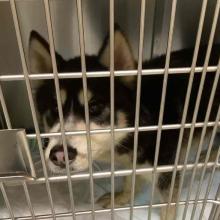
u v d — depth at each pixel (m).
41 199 1.06
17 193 1.07
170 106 1.05
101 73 0.57
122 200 1.08
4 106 0.58
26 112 1.33
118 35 0.81
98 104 0.93
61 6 1.09
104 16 1.14
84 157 0.85
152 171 0.74
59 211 1.03
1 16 1.07
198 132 1.05
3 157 0.63
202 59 1.11
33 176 0.67
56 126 0.86
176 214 0.91
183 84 1.08
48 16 0.47
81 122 0.88
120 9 1.12
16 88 1.25
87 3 1.10
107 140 0.98
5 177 0.66
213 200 0.84
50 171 0.79
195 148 1.06
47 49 0.85
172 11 0.51
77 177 0.71
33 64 0.85
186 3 1.14
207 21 1.10
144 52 1.23
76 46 1.20
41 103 1.02
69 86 0.92
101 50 0.89
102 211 0.81
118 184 1.14
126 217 1.02
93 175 0.72
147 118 1.01
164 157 1.00
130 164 1.08
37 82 1.02
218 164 0.76
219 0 0.51
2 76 0.54
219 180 1.05
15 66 1.20
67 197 1.08
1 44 1.14
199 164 0.75
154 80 1.09
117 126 0.98
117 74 0.57
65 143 0.65
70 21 1.13
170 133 1.00
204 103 1.05
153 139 1.00
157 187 1.01
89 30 1.16
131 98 1.02
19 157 0.64
